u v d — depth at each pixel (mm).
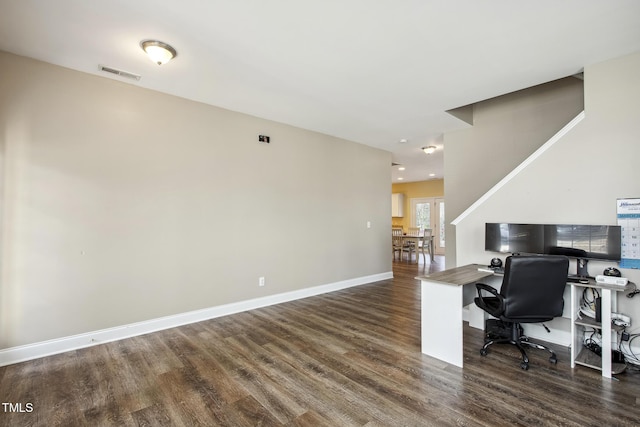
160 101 3465
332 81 3219
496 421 1887
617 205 2697
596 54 2693
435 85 3318
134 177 3275
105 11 2102
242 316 3898
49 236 2812
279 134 4555
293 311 4113
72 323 2912
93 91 3049
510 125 4316
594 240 2746
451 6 2072
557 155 3045
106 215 3105
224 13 2131
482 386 2283
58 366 2576
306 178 4910
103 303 3076
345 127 4820
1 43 2514
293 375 2447
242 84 3279
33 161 2748
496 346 3018
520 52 2670
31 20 2199
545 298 2588
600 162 2795
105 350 2889
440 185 10758
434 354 2756
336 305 4398
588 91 2881
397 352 2865
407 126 4746
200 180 3748
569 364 2623
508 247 3273
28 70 2736
